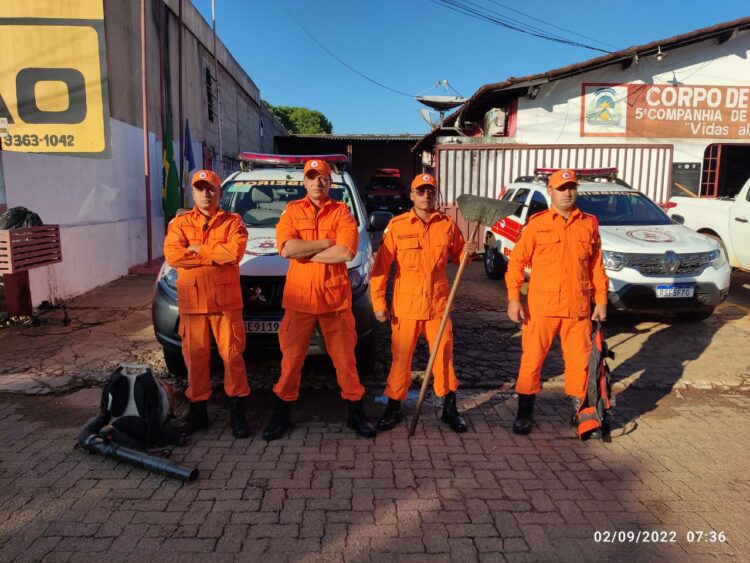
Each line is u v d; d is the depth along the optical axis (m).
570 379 3.82
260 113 25.55
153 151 11.12
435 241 3.70
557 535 2.70
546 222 3.73
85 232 7.99
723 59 13.54
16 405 4.17
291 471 3.28
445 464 3.39
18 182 6.41
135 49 10.22
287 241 3.46
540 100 13.46
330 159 6.25
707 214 8.98
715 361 5.34
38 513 2.80
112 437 3.40
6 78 8.83
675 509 2.94
